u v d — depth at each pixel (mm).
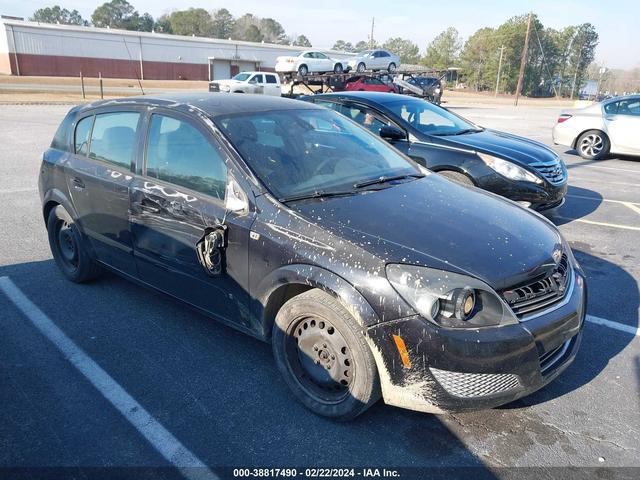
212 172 3383
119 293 4613
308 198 3178
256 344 3816
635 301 4605
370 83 29891
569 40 104875
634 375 3471
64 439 2838
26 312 4246
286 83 32062
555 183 6176
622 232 6602
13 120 18266
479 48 101375
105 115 4270
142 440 2834
